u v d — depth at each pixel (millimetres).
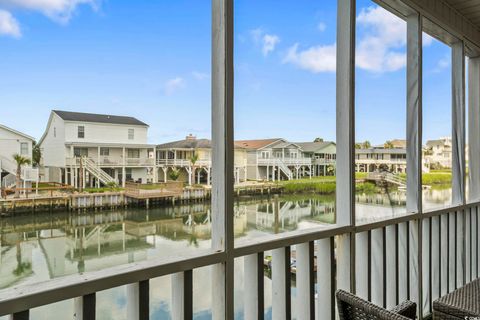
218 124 1371
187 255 1259
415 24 2439
